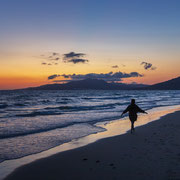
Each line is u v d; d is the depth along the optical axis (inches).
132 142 325.7
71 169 216.7
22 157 266.5
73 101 1925.4
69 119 661.3
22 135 407.8
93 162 235.0
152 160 222.8
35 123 572.7
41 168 224.5
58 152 288.4
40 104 1541.6
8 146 322.3
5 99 2351.1
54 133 429.4
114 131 446.9
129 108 410.3
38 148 311.1
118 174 190.4
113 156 251.8
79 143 340.8
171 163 209.6
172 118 641.0
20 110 1052.5
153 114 788.6
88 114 812.0
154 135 371.9
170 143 295.7
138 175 184.5
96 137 387.2
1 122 593.0
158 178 175.2
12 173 210.7
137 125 522.6
